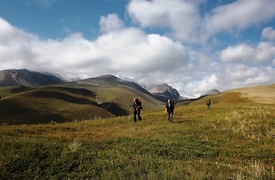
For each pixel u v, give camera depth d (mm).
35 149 7469
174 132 12297
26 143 8344
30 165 6332
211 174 5684
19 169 6102
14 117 126375
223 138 10758
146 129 13438
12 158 6602
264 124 12680
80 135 11242
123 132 12562
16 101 156000
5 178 5520
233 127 12656
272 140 10172
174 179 5191
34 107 152875
